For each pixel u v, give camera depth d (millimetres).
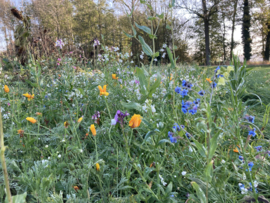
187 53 31828
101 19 30594
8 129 2166
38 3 17141
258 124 2557
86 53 6473
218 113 2033
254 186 1354
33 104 2625
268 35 28422
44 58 5203
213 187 1333
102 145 1882
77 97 2654
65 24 18000
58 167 1453
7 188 647
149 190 1211
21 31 5012
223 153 1696
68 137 1887
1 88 3053
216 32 29656
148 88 1481
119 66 3682
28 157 1700
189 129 1870
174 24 25391
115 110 2561
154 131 1405
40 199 1156
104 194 1383
